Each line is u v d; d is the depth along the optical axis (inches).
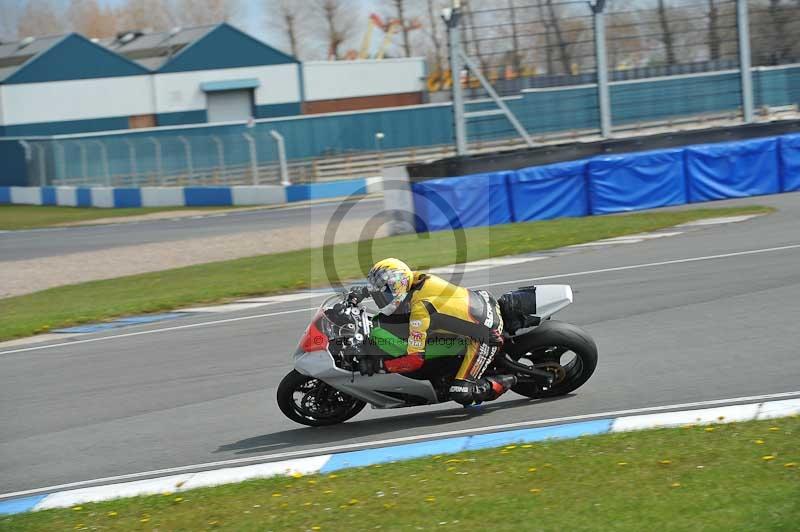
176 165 4392.2
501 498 605.6
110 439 864.9
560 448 701.9
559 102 2822.3
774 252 1507.1
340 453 768.9
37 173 4692.4
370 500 632.4
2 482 778.2
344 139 4731.8
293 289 1625.2
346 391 805.9
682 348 997.2
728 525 518.3
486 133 2810.0
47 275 2181.3
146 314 1509.6
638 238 1844.2
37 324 1453.0
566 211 2378.2
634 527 530.9
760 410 757.3
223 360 1124.5
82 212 4087.1
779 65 2923.2
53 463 813.2
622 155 2397.9
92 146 4490.7
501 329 817.5
